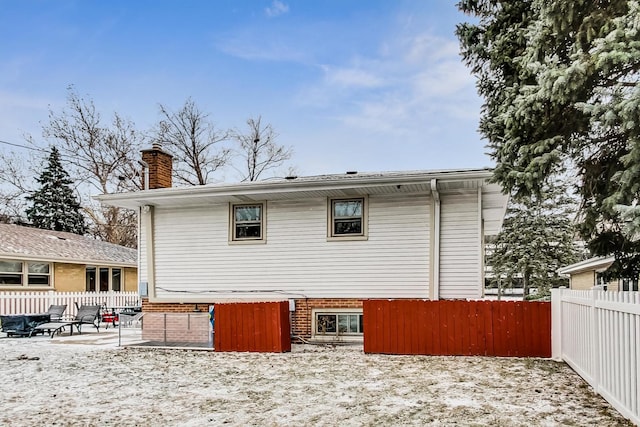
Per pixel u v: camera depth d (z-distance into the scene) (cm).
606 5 771
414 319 1064
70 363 973
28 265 2064
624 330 545
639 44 634
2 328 1483
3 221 3456
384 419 566
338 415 583
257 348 1108
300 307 1272
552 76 725
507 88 902
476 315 1043
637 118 654
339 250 1259
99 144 3406
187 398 675
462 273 1179
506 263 2844
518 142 863
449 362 954
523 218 2836
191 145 3506
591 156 870
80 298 2036
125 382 786
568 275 2602
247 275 1319
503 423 542
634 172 689
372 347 1076
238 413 597
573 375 805
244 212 1338
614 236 888
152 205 1398
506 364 924
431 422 552
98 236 3759
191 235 1370
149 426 551
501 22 984
